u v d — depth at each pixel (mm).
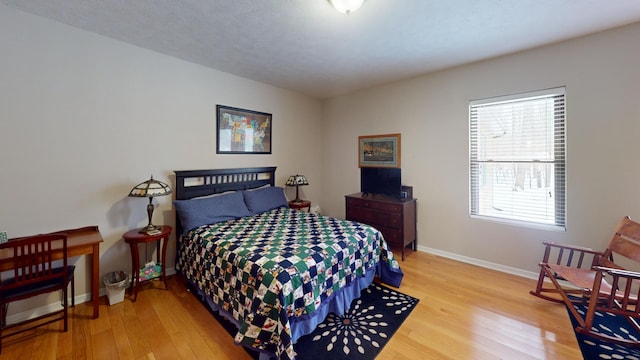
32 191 2154
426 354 1756
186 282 2777
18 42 2062
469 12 2049
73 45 2307
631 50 2281
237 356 1751
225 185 3455
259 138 3877
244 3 1940
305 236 2416
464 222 3303
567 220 2627
